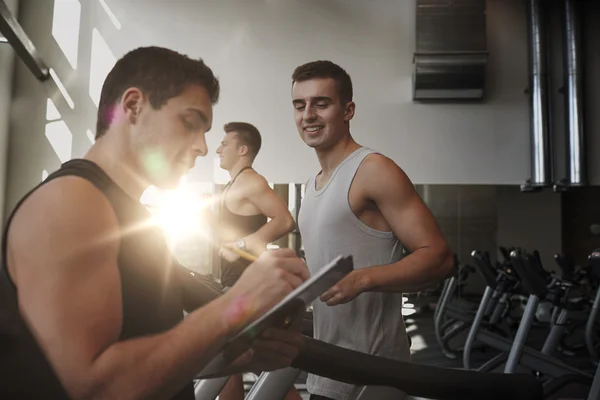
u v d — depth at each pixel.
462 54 6.49
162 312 0.75
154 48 0.76
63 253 0.61
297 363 0.81
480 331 4.20
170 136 0.74
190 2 7.03
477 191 9.52
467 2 6.51
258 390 1.06
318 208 1.46
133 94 0.74
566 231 9.53
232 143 2.54
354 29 7.02
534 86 6.68
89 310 0.61
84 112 6.88
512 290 4.44
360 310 1.37
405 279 1.27
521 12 6.95
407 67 6.95
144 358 0.62
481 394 0.78
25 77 6.89
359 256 1.39
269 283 0.67
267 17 7.04
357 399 0.81
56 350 0.59
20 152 6.82
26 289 0.61
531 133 6.69
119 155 0.75
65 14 6.96
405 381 0.79
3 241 0.65
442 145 6.86
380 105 6.93
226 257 2.20
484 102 6.87
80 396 0.60
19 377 0.59
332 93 1.48
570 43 6.68
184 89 0.75
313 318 1.46
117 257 0.69
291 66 7.00
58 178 0.66
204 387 1.39
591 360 4.93
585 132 6.65
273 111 6.93
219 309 0.66
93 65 6.93
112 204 0.69
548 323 6.85
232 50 7.00
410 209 1.36
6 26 5.38
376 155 1.40
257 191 2.46
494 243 9.48
